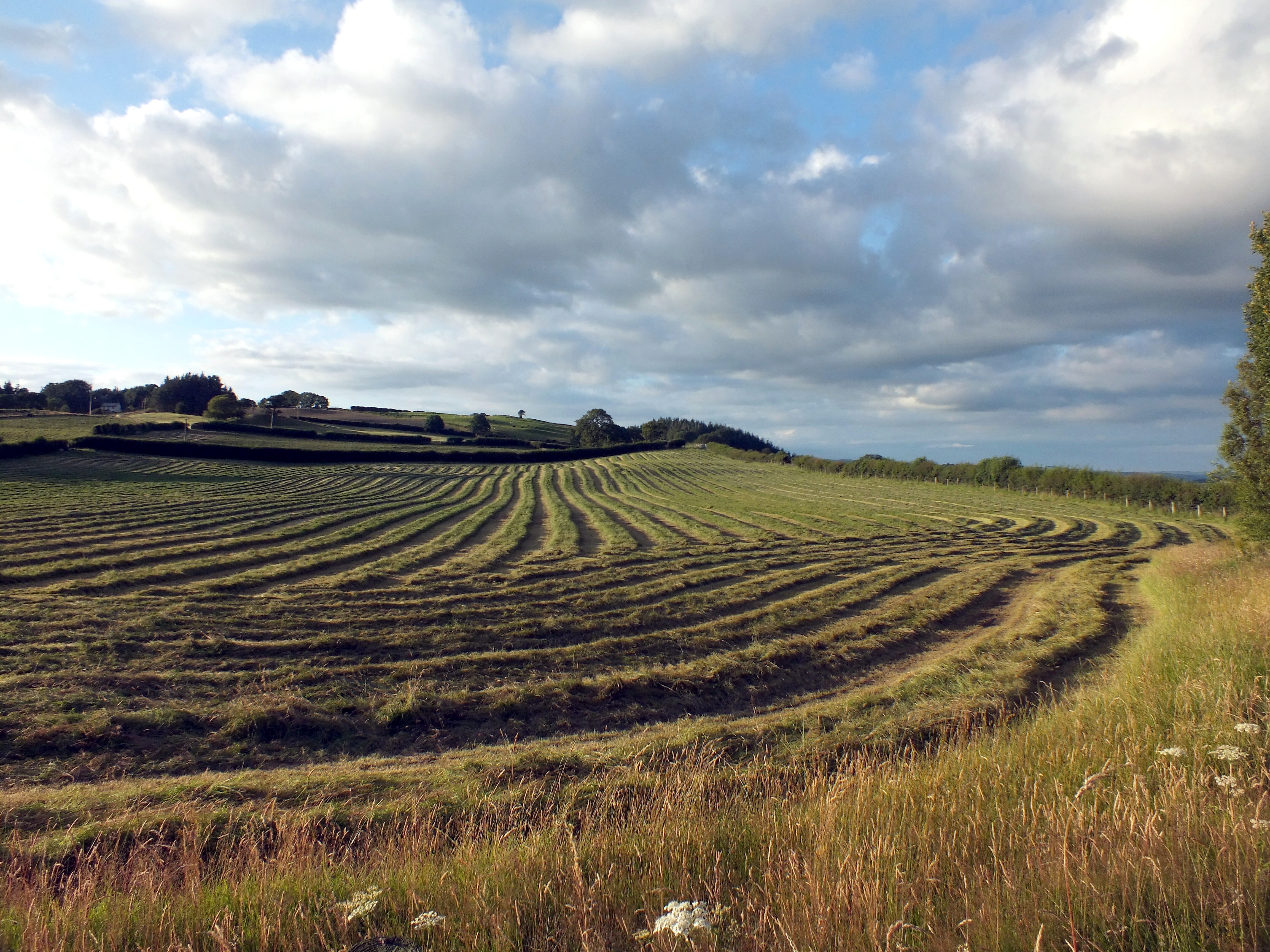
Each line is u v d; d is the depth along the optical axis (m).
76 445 67.25
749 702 12.10
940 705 10.95
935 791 5.20
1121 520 47.22
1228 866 3.68
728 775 7.72
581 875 4.21
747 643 15.38
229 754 8.91
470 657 13.21
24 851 5.84
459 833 6.31
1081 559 29.95
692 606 18.61
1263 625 9.63
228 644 13.28
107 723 9.14
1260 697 6.95
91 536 26.97
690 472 90.31
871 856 4.04
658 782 7.02
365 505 43.91
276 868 4.95
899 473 82.69
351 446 101.50
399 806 6.98
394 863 5.05
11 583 18.59
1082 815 4.23
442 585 20.56
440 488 62.22
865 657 14.69
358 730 9.98
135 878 4.87
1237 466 19.77
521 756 8.46
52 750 8.51
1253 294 18.62
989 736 8.44
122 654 12.39
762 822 5.23
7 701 9.69
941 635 16.83
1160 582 21.03
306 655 13.14
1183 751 5.25
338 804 7.11
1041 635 15.83
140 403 152.38
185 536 28.17
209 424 97.75
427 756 9.14
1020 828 4.52
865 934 3.38
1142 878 3.65
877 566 26.55
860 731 9.80
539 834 5.44
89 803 6.94
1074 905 3.49
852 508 51.03
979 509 52.72
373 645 13.93
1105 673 12.18
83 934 3.91
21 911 4.31
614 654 14.05
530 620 16.36
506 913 3.92
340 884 4.64
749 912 3.76
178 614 15.27
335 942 3.83
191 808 6.79
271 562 24.08
